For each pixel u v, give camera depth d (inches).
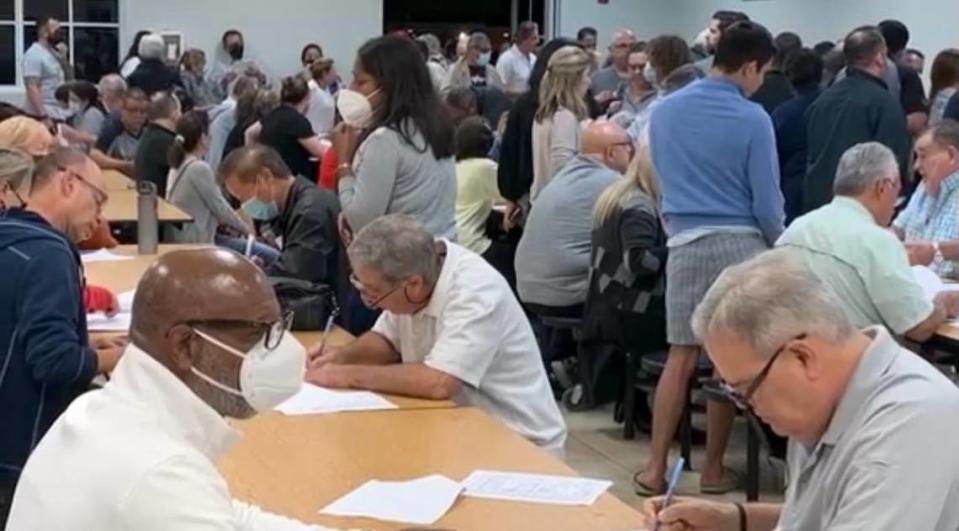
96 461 62.6
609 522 90.4
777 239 161.2
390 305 121.6
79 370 110.7
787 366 73.8
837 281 145.4
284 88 305.3
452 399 120.0
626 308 190.5
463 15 567.8
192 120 249.1
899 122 223.0
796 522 80.0
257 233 243.9
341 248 175.3
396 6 556.1
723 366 75.5
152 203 198.5
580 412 216.5
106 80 364.8
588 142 212.2
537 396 123.6
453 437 109.0
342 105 161.8
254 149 178.2
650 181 189.8
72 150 125.4
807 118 237.1
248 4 514.6
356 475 99.1
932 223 190.4
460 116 287.4
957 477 72.6
